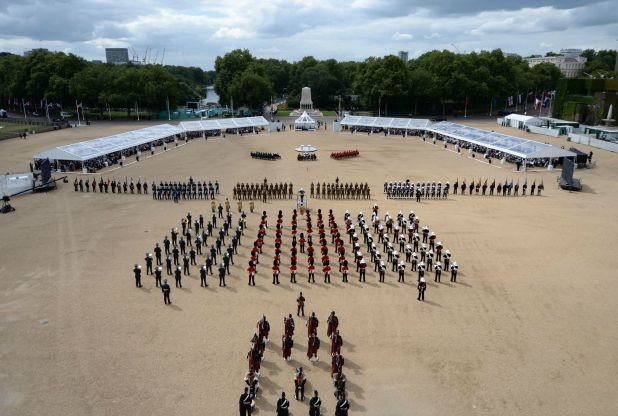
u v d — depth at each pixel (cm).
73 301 3691
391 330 3303
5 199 6153
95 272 4228
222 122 13000
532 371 2864
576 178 7825
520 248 4812
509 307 3634
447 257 4303
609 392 2681
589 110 13888
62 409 2523
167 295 3644
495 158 9588
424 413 2508
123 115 18400
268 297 3788
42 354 3005
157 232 5288
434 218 5775
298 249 4784
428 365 2914
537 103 17575
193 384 2722
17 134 12044
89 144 8956
